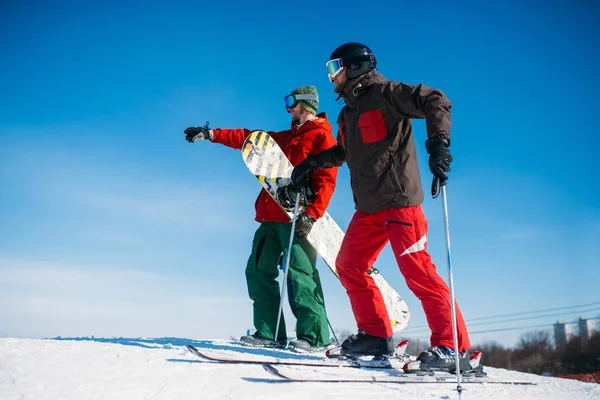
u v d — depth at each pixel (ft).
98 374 7.38
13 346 8.84
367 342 11.31
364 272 11.43
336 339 13.89
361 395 7.64
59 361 7.96
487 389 9.16
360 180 10.95
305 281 13.46
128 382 7.09
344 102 11.70
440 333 10.17
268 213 14.16
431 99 9.75
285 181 14.16
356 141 10.98
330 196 13.71
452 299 8.80
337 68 11.06
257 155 14.58
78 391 6.49
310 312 13.25
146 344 11.23
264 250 14.01
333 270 13.88
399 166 10.57
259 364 9.37
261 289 13.88
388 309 14.56
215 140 15.47
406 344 12.93
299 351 12.56
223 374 8.13
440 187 9.27
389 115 10.55
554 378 12.02
